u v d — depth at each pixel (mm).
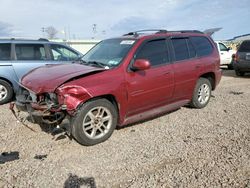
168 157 4391
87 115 4742
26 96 5023
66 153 4562
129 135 5324
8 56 7930
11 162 4250
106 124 5051
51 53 8477
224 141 5004
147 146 4816
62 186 3635
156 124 5949
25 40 8289
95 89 4711
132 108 5387
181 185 3609
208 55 7184
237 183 3643
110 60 5469
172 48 6242
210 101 7922
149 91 5574
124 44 5742
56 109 4508
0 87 7883
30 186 3633
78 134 4684
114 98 5074
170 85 6016
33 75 5242
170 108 6227
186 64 6418
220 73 7586
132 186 3611
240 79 12641
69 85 4531
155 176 3842
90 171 3992
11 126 5785
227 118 6355
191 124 5953
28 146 4816
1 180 3764
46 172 3971
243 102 7809
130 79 5230
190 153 4523
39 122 4789
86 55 6242
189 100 6781
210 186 3582
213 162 4207
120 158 4375
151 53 5762
